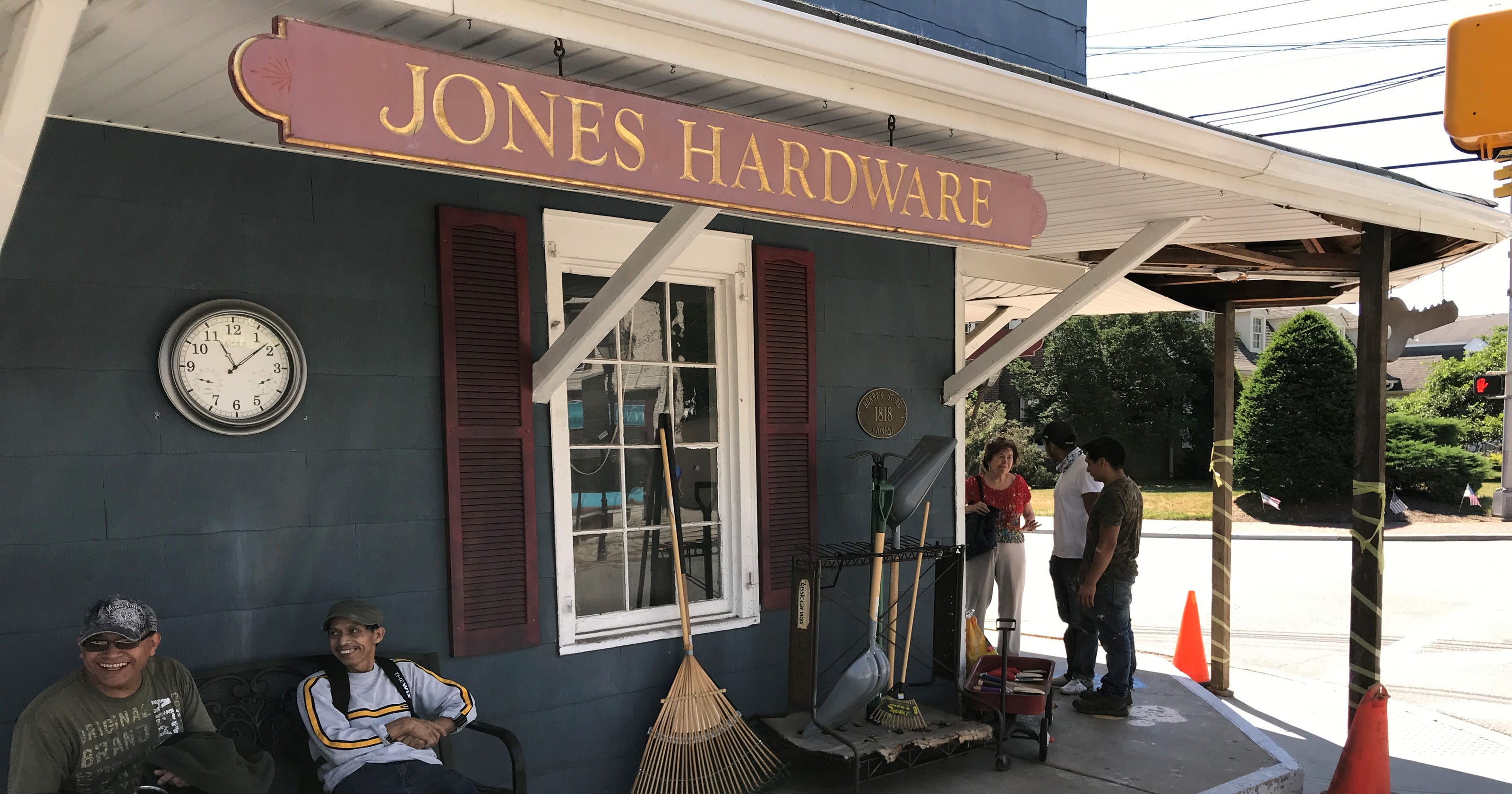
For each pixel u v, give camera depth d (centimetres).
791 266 477
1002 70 316
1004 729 458
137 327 314
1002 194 353
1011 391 2728
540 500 402
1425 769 506
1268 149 394
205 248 326
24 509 297
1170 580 1220
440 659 375
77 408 305
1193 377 2602
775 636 471
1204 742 496
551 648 403
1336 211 441
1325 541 1598
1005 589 591
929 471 474
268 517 338
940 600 522
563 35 242
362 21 246
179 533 321
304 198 346
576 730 408
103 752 270
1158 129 364
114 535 310
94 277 307
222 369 325
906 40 295
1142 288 679
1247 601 1075
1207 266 597
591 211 415
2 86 194
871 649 442
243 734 322
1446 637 892
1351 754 438
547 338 404
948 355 546
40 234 299
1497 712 657
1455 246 516
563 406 409
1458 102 285
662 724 411
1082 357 2591
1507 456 1845
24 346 297
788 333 477
